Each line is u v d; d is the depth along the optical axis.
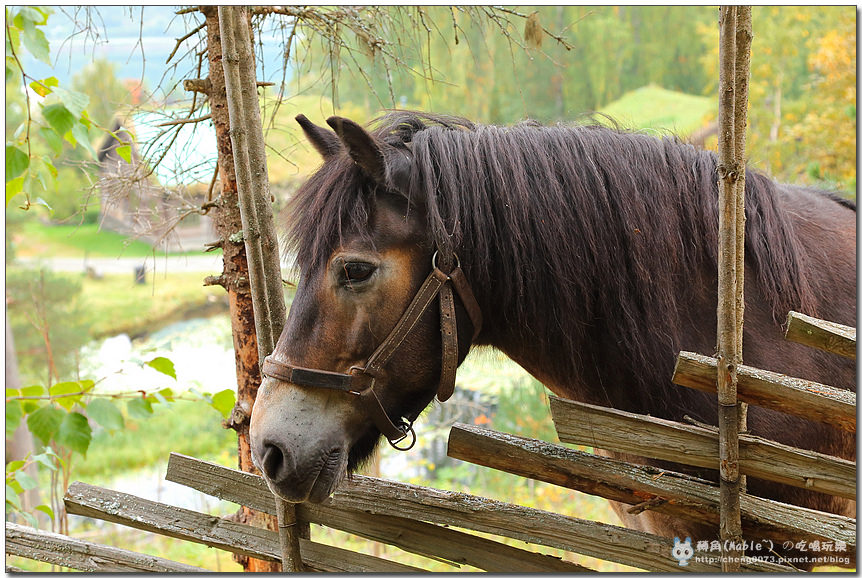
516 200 1.87
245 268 2.53
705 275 1.96
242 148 1.92
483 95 8.70
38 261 14.18
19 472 2.75
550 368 2.04
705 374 1.62
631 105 13.73
